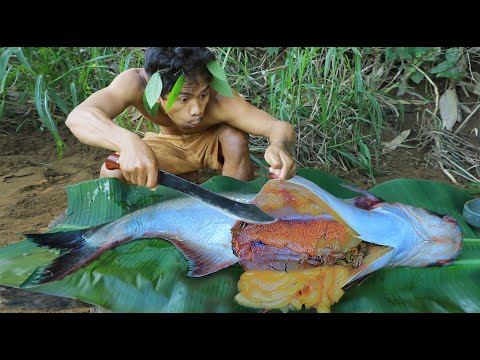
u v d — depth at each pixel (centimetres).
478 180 161
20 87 189
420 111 186
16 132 178
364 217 112
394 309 104
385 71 192
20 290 105
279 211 118
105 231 116
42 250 113
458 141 175
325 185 132
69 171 159
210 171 162
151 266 110
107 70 193
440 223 115
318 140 173
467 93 189
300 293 106
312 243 112
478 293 107
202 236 115
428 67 195
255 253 113
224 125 139
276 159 113
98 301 104
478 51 193
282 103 170
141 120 180
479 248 117
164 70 119
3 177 154
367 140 176
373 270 110
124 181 134
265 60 198
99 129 120
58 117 183
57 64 188
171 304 104
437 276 110
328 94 179
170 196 125
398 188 133
